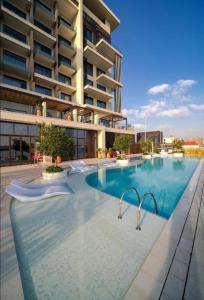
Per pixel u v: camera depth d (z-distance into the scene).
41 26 23.66
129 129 29.83
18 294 2.07
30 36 21.05
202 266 2.36
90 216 4.52
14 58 20.48
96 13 31.97
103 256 2.89
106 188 8.63
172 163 17.72
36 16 23.02
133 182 10.02
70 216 4.50
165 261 2.46
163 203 6.40
